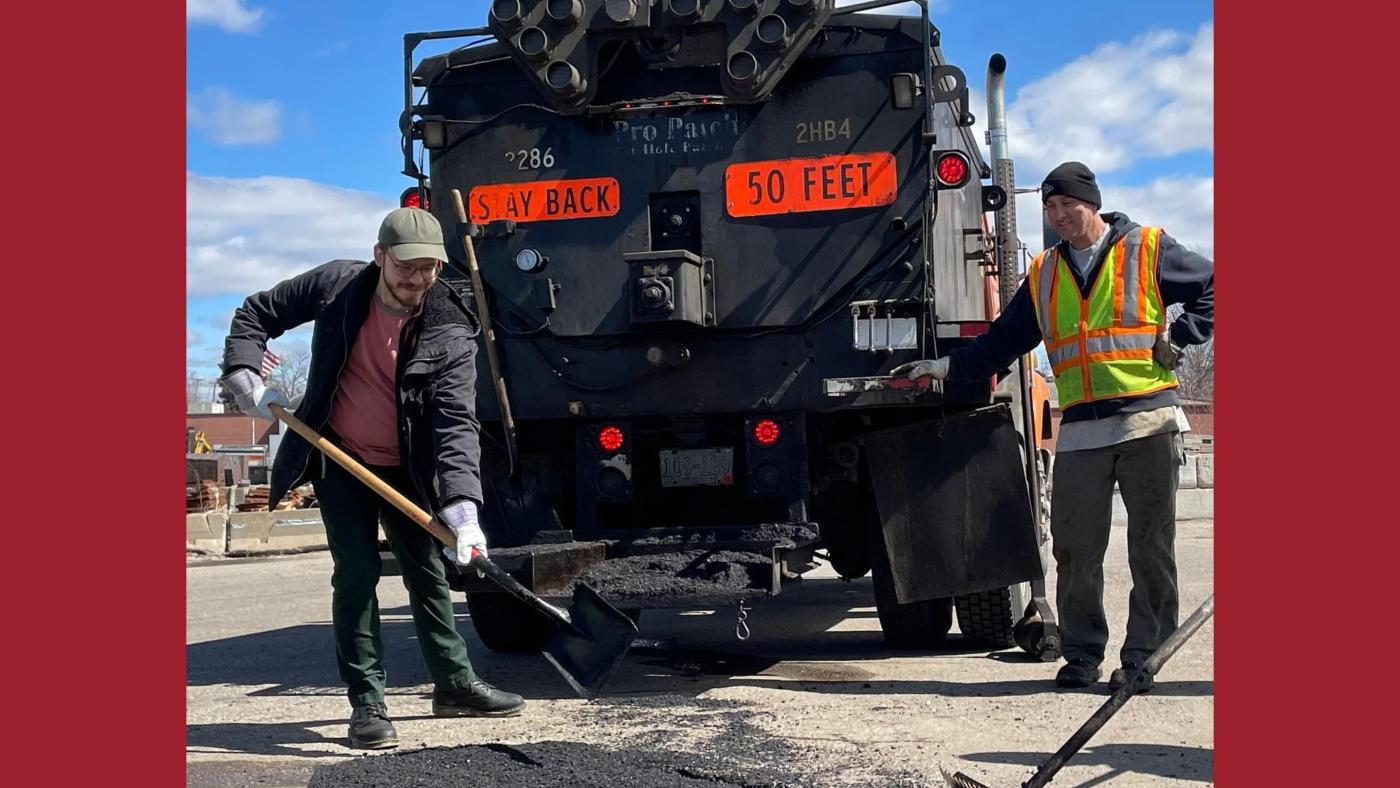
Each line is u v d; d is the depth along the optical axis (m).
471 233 6.30
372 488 4.68
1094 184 5.59
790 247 6.26
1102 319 5.53
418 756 4.34
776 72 6.12
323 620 9.51
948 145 6.73
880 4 6.14
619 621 4.72
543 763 4.21
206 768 4.39
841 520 7.15
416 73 6.57
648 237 6.37
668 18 6.14
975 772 4.12
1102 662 5.97
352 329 4.73
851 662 6.50
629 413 6.38
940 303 6.34
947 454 6.20
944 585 6.18
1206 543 14.31
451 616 5.19
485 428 6.54
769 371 6.28
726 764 4.25
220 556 19.80
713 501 6.73
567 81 6.20
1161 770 4.09
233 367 4.73
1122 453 5.51
